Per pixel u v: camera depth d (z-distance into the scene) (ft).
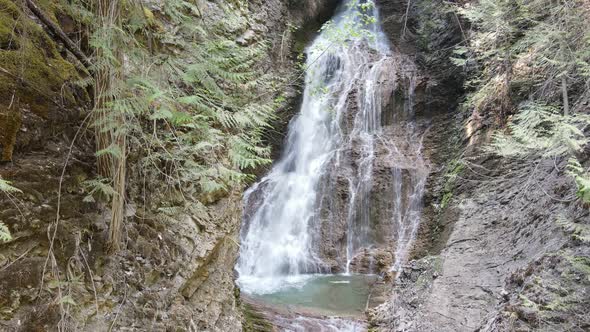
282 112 36.42
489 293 19.47
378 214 35.01
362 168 37.60
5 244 8.10
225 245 16.06
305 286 29.30
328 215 36.17
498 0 23.68
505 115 29.76
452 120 37.93
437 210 32.04
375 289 28.07
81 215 10.06
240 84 16.65
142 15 10.97
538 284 16.06
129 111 9.53
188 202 14.19
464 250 24.16
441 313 19.52
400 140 39.50
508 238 22.98
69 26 11.29
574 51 19.08
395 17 49.70
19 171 8.70
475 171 30.14
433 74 41.22
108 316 9.84
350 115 41.47
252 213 34.78
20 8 9.99
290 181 38.52
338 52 44.86
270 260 33.19
